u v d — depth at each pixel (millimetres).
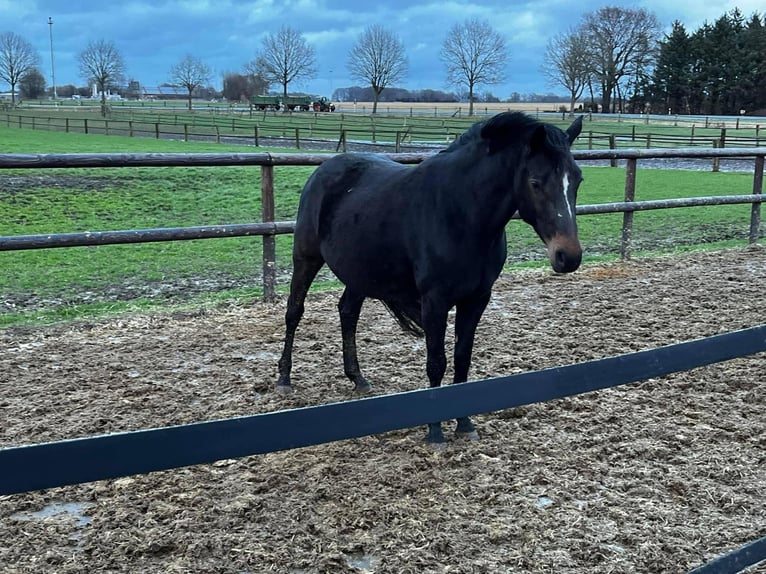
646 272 8320
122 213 12852
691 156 9156
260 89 82562
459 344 3895
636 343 5676
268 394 4598
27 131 37562
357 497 3322
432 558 2881
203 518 3137
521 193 3395
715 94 72875
